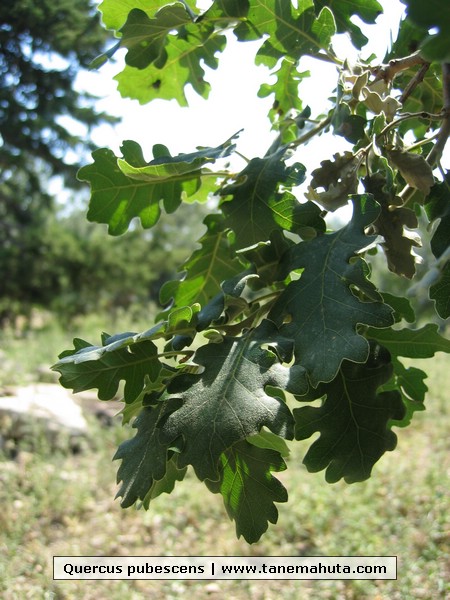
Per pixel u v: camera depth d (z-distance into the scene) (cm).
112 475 120
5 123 279
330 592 84
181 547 98
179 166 32
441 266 22
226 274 42
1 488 111
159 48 39
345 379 32
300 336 27
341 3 37
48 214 395
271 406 25
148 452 28
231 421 25
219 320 30
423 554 89
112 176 38
